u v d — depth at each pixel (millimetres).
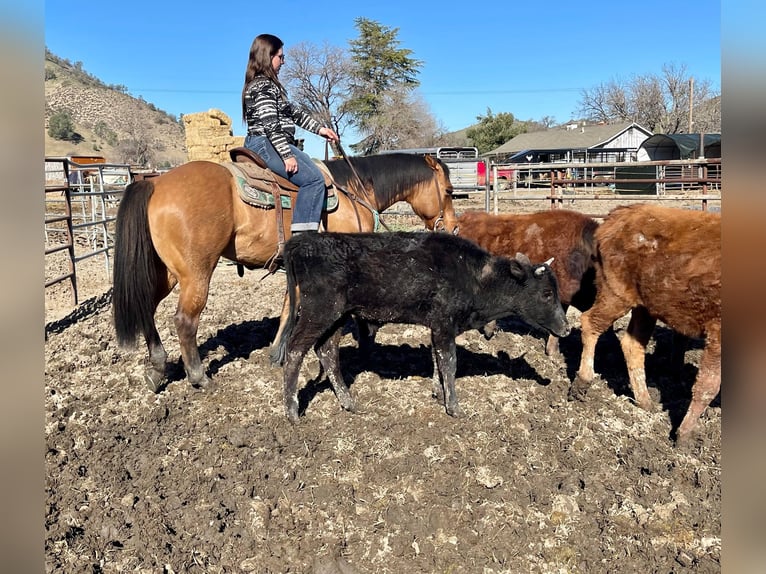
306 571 3338
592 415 4895
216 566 3340
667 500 3818
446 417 4809
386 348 6359
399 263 4543
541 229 6195
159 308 8344
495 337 6793
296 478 4043
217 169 5090
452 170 24203
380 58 44250
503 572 3330
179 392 5328
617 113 62688
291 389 4711
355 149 44594
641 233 4539
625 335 5047
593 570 3340
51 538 3322
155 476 4020
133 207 4875
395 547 3477
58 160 8133
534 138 51906
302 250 4508
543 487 3924
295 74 42156
